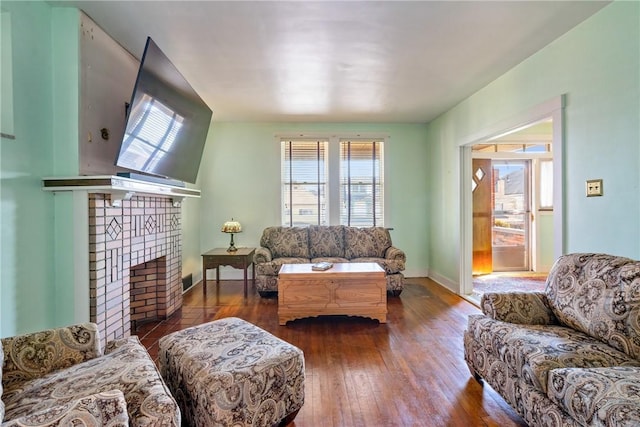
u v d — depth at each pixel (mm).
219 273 4750
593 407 1067
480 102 3461
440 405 1787
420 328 2908
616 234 1991
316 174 4828
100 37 2283
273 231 4348
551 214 5117
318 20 2145
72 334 1491
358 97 3699
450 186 4207
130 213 2477
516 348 1529
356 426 1621
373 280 3043
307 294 3018
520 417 1660
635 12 1862
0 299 1675
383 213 4906
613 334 1468
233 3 1958
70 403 944
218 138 4754
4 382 1307
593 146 2131
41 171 1962
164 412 1101
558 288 1850
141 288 3098
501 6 2006
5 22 1730
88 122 2180
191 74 3021
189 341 1720
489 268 5047
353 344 2582
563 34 2342
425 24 2199
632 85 1887
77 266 2041
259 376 1467
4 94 1732
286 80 3174
